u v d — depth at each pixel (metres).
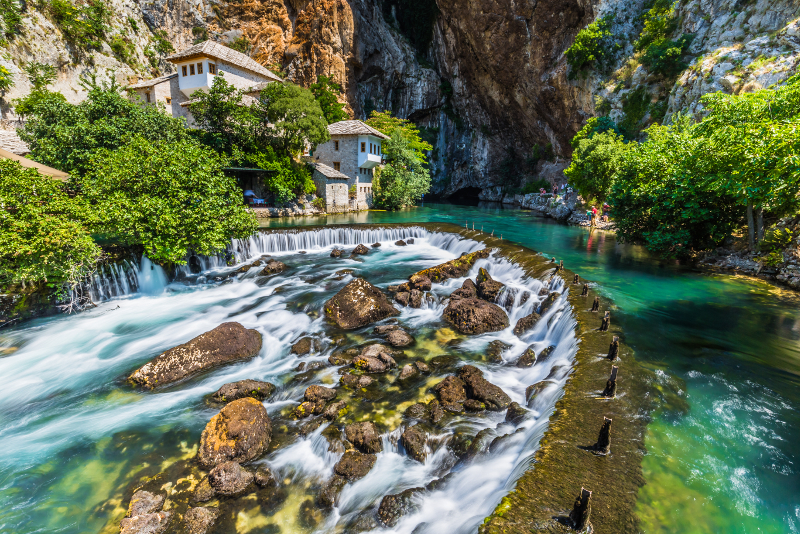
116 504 5.52
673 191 15.59
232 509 5.55
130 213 12.66
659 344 8.55
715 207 15.22
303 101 32.06
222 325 10.02
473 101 64.06
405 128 50.81
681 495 4.46
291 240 20.61
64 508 5.44
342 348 10.07
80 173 18.38
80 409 7.71
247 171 31.20
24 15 36.84
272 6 56.00
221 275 16.00
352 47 55.75
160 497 5.52
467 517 4.98
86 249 11.62
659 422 5.81
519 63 51.16
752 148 12.01
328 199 34.44
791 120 11.95
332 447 6.58
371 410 7.57
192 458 6.42
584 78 44.84
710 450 5.29
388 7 68.62
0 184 10.58
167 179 13.68
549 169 56.59
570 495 4.37
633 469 4.82
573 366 7.57
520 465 5.21
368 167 39.62
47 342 10.38
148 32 50.06
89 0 43.62
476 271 15.99
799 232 13.70
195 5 53.47
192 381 8.72
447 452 6.45
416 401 7.82
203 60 35.78
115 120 20.97
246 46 56.19
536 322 10.94
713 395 6.63
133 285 13.94
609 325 9.34
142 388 8.42
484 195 68.75
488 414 7.37
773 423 5.93
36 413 7.58
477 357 9.62
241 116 29.45
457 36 57.44
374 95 63.38
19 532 5.05
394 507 5.44
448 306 12.09
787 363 7.87
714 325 9.74
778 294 12.19
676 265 16.14
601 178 28.08
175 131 23.84
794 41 24.69
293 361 9.70
